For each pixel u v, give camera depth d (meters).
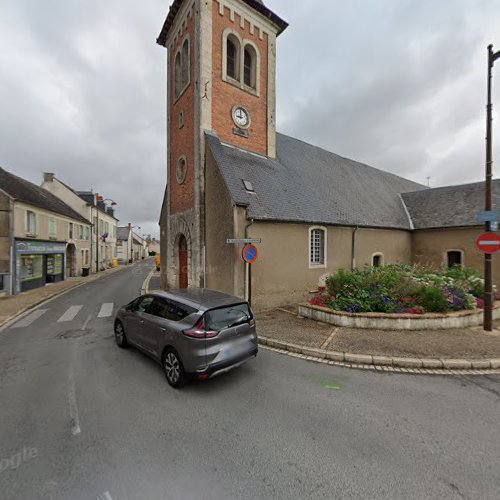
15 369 4.87
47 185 25.36
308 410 3.60
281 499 2.25
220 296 4.77
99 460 2.70
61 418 3.41
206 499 2.25
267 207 9.74
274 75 12.85
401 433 3.13
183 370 4.03
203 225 10.57
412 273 9.13
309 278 10.80
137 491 2.33
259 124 12.34
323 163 16.20
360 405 3.71
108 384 4.29
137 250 63.25
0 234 13.28
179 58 13.04
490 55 6.24
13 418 3.41
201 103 10.43
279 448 2.88
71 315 9.18
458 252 14.30
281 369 4.86
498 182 14.75
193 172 11.12
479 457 2.74
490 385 4.29
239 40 11.59
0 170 16.73
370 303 7.29
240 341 4.42
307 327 7.00
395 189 19.73
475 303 7.65
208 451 2.82
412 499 2.27
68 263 22.53
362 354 5.27
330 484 2.41
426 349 5.47
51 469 2.57
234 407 3.66
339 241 11.98
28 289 15.03
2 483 2.41
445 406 3.70
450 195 16.22
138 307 5.42
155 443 2.95
